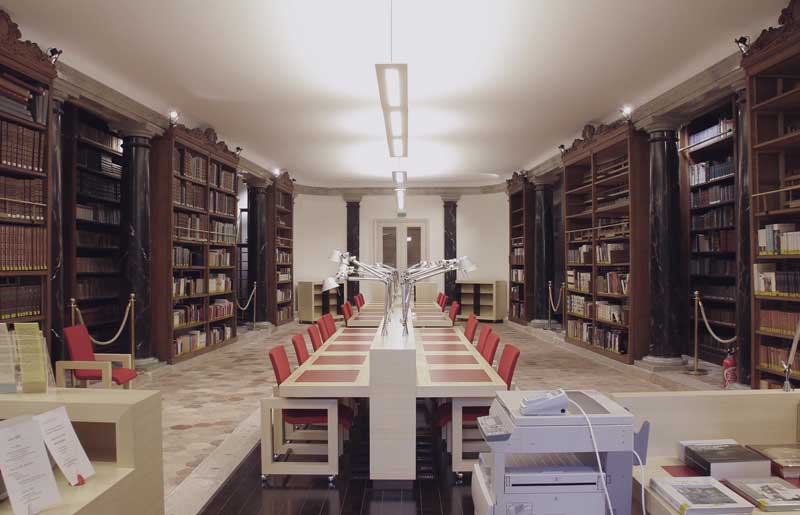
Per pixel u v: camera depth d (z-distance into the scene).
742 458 1.92
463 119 7.31
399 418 3.33
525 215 10.92
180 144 6.87
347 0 3.97
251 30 4.48
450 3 4.04
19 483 1.59
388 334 4.25
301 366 3.97
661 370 6.10
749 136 4.36
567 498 1.74
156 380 6.27
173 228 6.71
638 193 6.55
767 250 4.27
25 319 4.27
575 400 1.89
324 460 3.78
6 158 4.09
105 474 1.98
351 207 13.10
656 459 2.14
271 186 10.88
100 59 5.08
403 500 3.18
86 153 6.24
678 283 6.19
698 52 5.00
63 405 2.05
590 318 7.77
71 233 5.88
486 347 4.55
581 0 4.02
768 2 4.09
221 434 4.32
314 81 5.70
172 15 4.21
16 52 4.08
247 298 10.81
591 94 6.23
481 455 2.07
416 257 13.18
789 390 2.28
